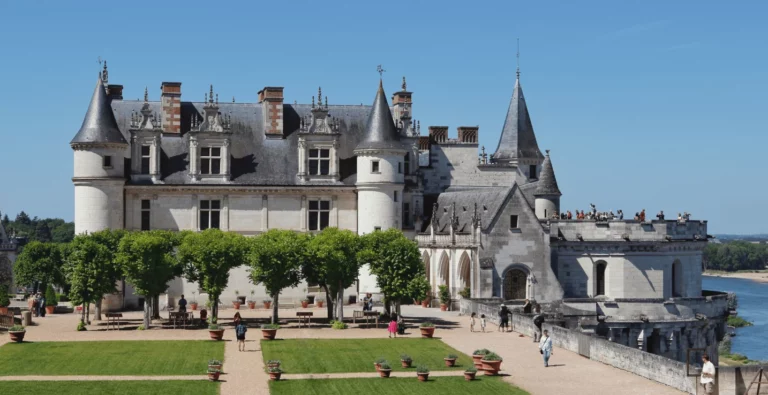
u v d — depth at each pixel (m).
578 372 47.69
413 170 89.56
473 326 64.00
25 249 108.94
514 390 43.25
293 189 84.50
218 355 52.78
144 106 82.56
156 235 68.44
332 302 69.81
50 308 78.81
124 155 81.75
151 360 50.94
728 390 41.28
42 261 107.88
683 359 75.94
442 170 94.44
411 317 72.94
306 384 44.72
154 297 70.81
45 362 50.09
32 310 76.38
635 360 47.12
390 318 70.12
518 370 48.38
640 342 74.00
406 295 66.44
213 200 83.62
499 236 76.06
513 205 76.50
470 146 95.12
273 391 43.00
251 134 86.81
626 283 80.50
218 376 45.69
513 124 102.38
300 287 83.50
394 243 67.44
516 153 101.31
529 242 76.69
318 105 86.25
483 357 47.66
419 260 68.00
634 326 73.94
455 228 79.44
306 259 67.31
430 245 83.50
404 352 54.25
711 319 79.50
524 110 102.81
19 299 108.19
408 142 89.62
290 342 58.16
